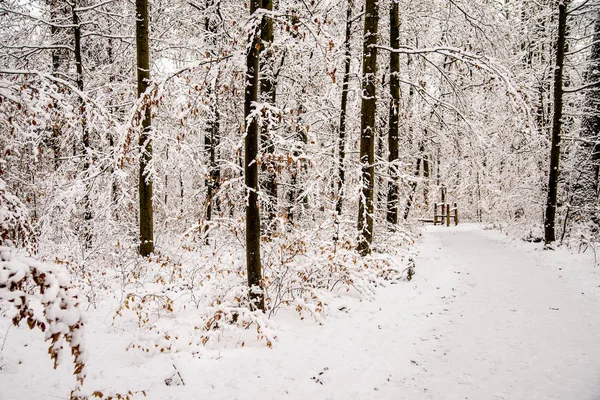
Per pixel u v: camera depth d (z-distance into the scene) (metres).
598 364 4.38
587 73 13.07
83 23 9.74
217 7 10.81
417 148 14.67
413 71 12.01
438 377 4.29
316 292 6.45
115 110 11.04
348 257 7.50
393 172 10.48
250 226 5.64
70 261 7.12
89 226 9.61
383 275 8.59
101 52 12.53
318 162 9.69
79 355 2.49
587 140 11.45
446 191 24.09
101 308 6.15
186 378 4.19
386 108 11.68
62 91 6.30
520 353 4.78
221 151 12.66
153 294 5.57
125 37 10.34
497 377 4.23
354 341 5.26
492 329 5.61
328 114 11.38
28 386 3.86
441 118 10.71
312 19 5.25
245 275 6.67
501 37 9.60
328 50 5.25
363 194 8.34
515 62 11.86
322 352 4.91
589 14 12.58
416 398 3.88
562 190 13.49
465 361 4.64
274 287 6.98
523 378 4.17
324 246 7.86
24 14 9.21
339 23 10.45
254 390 4.01
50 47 9.66
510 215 17.03
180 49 11.62
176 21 11.94
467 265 10.35
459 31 10.44
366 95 8.50
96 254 8.34
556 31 13.68
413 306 6.77
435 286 8.10
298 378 4.27
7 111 4.49
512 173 16.23
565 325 5.64
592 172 11.99
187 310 6.15
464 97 10.11
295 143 5.71
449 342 5.21
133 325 5.56
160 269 7.73
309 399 3.87
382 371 4.44
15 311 5.67
